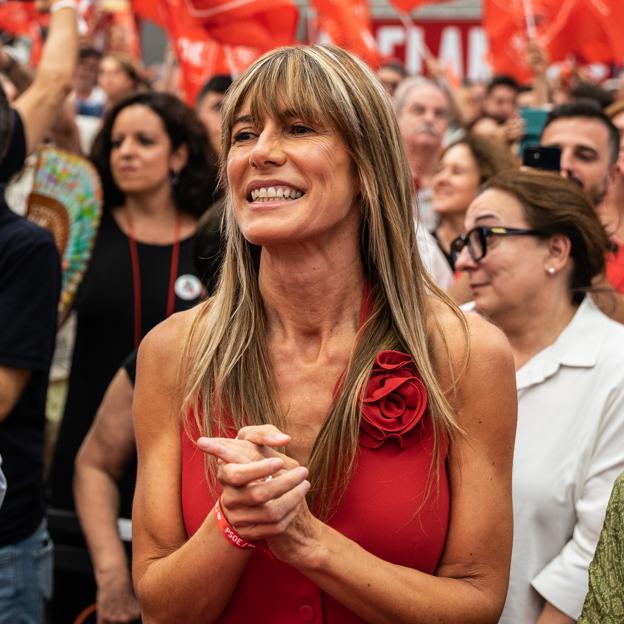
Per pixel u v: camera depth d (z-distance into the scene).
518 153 6.01
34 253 3.20
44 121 4.05
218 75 6.01
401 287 2.13
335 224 2.09
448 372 2.12
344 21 6.66
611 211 4.36
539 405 2.90
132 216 4.57
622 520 1.96
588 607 1.97
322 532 1.95
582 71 9.88
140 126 4.50
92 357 4.32
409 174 2.16
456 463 2.10
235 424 2.11
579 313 3.03
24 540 3.24
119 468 3.50
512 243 3.03
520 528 2.82
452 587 2.04
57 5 4.28
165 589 2.03
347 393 2.07
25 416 3.26
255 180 2.04
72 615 4.11
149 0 7.24
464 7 12.02
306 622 2.06
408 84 6.38
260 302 2.20
